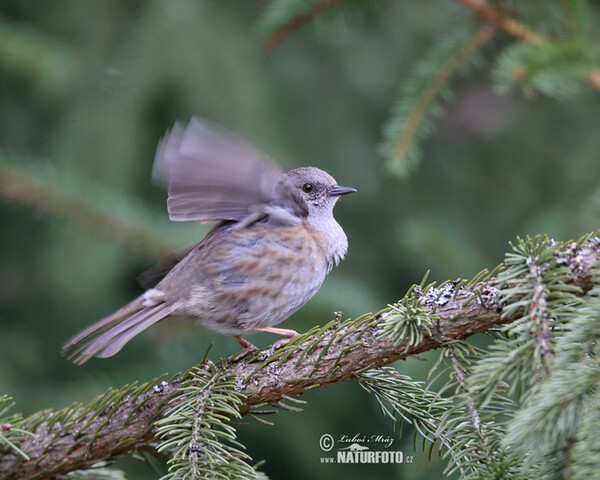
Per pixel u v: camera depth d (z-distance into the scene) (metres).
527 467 4.64
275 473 10.51
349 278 11.07
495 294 5.50
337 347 5.92
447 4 9.66
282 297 7.81
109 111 10.61
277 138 10.64
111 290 10.59
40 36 10.73
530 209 11.40
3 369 10.16
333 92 11.68
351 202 11.42
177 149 6.46
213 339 10.48
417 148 9.09
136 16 11.12
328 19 9.31
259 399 6.02
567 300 5.12
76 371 10.67
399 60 11.81
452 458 5.31
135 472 9.59
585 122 11.34
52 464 5.98
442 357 5.64
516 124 11.82
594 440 4.50
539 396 4.61
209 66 10.73
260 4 11.25
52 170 9.81
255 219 7.67
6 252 11.59
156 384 6.22
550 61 7.90
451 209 11.62
